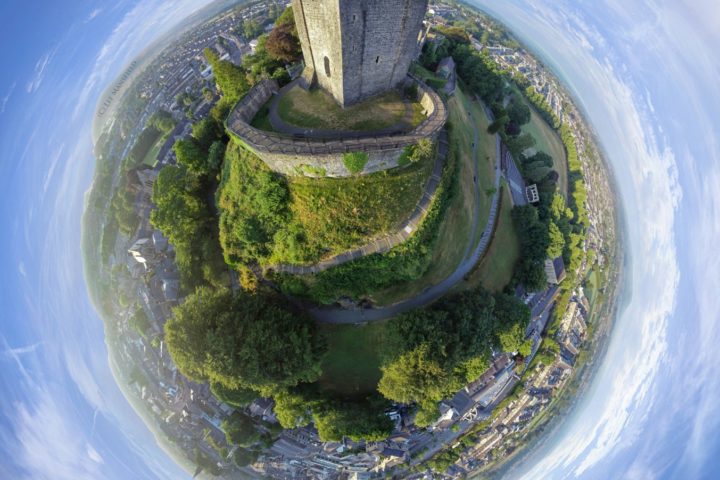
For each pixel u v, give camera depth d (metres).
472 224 49.41
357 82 36.28
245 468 57.78
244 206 41.34
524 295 58.56
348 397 49.53
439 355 40.91
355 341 45.50
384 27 32.44
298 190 38.16
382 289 42.47
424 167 39.31
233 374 36.41
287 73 43.69
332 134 36.88
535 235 56.50
